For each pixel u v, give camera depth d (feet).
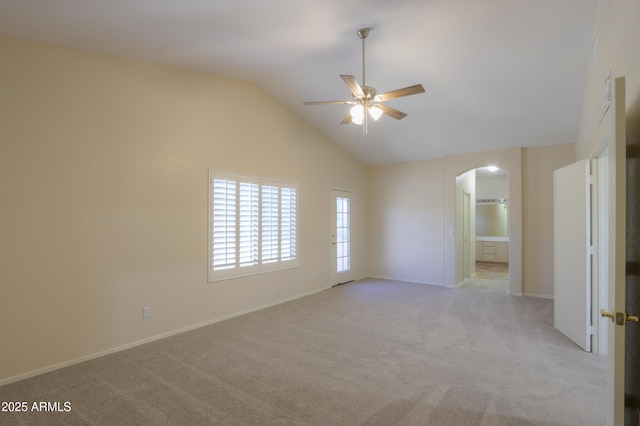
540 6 9.09
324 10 8.98
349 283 21.66
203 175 13.44
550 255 17.81
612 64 7.52
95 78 10.48
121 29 9.11
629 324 6.05
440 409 7.46
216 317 13.83
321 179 19.75
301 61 12.44
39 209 9.34
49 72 9.57
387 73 13.05
